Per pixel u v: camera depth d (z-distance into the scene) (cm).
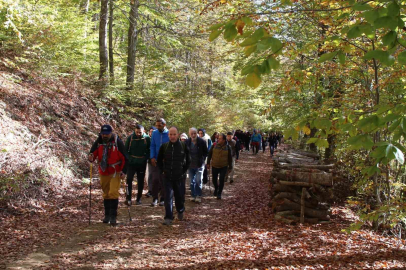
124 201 831
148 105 1719
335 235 629
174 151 687
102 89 1427
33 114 988
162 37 1731
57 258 473
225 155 950
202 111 1938
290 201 745
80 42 1520
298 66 916
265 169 1759
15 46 1102
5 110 897
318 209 734
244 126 3284
